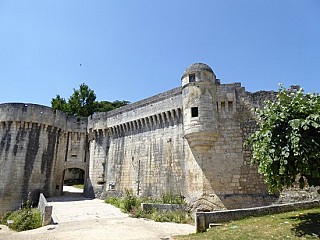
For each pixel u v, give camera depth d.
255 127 24.16
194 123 24.70
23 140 33.06
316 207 17.75
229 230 13.47
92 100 56.44
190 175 24.86
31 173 32.50
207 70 26.25
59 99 55.19
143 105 32.22
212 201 22.89
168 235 15.23
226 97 25.61
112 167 34.06
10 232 20.19
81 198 33.91
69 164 37.34
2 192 30.55
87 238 14.52
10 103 33.88
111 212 23.75
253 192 22.52
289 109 12.98
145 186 29.09
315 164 11.88
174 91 28.91
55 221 19.91
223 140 24.53
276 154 12.20
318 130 12.12
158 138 29.53
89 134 38.50
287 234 11.89
